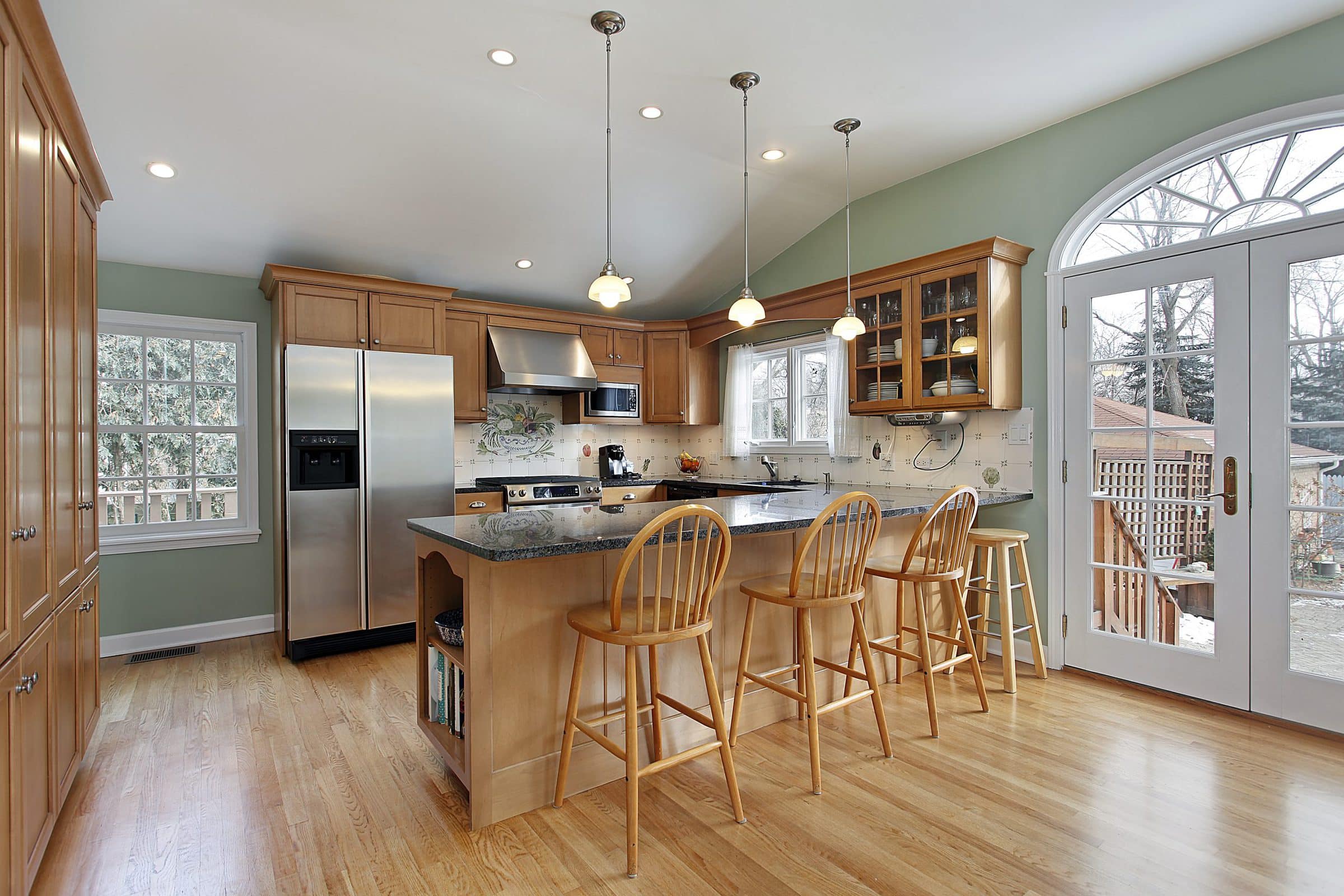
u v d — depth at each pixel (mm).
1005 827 1933
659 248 4543
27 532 1539
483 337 4656
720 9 2418
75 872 1754
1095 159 3150
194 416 3936
